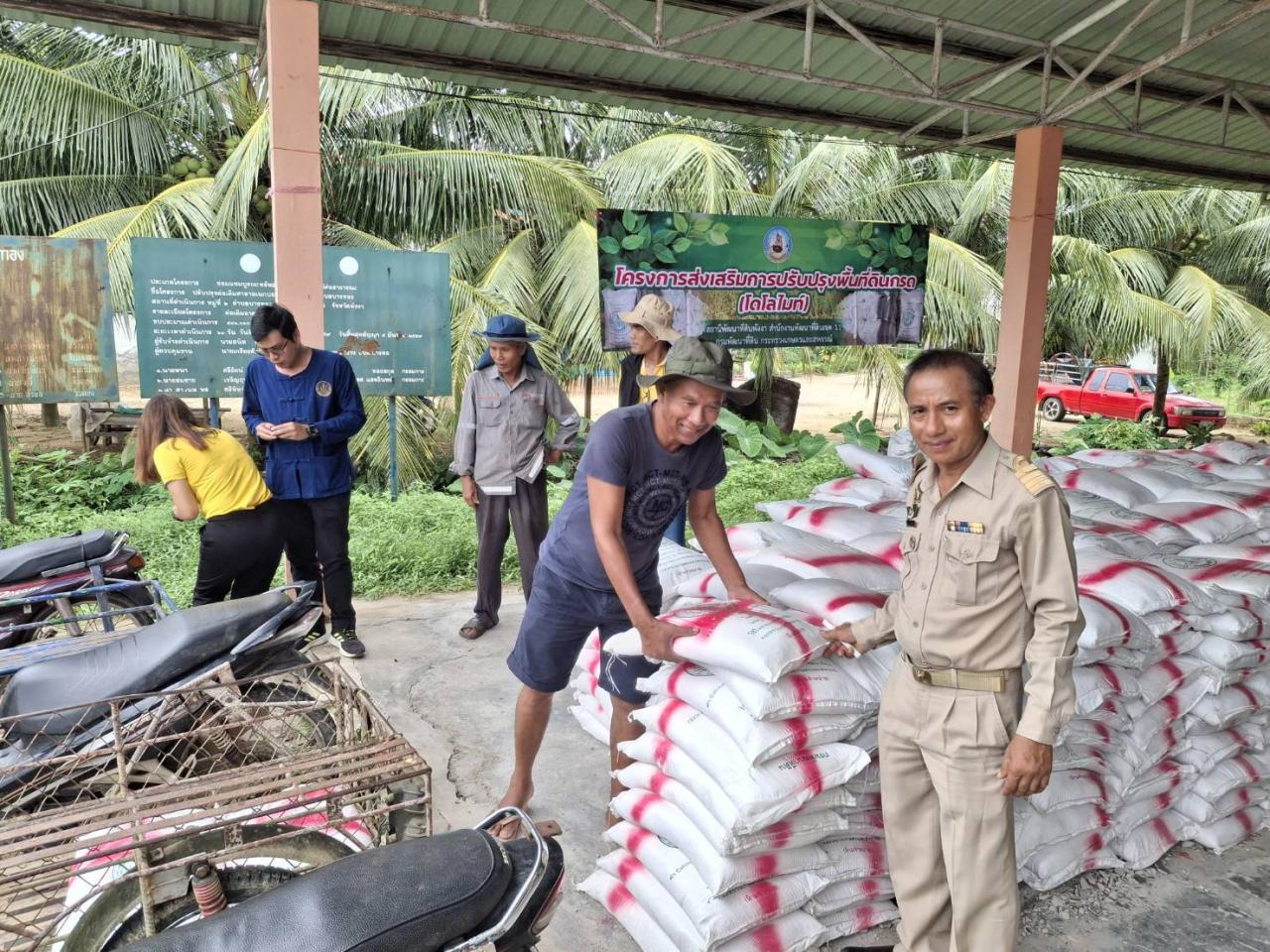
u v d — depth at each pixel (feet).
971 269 34.17
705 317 24.26
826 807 7.11
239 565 11.95
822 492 13.08
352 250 19.71
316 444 12.66
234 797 5.81
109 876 5.97
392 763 6.19
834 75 22.12
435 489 28.55
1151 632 8.07
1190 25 16.63
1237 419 60.44
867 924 7.55
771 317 24.94
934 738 6.16
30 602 10.57
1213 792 8.90
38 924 6.03
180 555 18.40
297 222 14.92
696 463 7.74
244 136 31.73
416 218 32.19
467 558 18.51
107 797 6.05
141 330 18.26
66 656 7.96
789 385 38.29
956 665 6.04
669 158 32.14
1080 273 39.11
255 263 18.79
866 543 10.07
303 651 9.31
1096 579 8.59
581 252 30.60
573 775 10.25
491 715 11.80
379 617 15.57
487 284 30.27
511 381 13.58
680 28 19.03
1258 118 23.79
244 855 5.87
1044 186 22.77
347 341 20.06
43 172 32.17
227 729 7.36
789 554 9.34
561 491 25.21
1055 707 5.60
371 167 31.09
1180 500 12.21
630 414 7.41
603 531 7.30
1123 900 8.22
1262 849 9.09
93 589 10.48
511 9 17.76
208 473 11.54
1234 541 11.18
